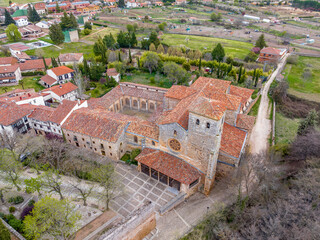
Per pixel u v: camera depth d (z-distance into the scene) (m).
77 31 166.88
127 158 60.31
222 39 175.62
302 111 85.81
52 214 35.09
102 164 54.94
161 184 52.62
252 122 58.62
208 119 43.69
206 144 46.53
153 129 57.44
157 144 55.72
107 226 41.91
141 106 83.81
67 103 66.50
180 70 100.19
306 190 43.91
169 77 102.25
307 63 131.88
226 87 62.94
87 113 63.53
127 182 53.06
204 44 162.00
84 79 102.69
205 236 42.75
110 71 109.38
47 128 65.69
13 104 65.88
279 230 37.69
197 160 49.78
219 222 44.41
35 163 53.75
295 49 155.88
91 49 152.75
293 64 131.38
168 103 64.75
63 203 37.06
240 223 44.28
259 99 92.44
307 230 36.72
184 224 44.44
